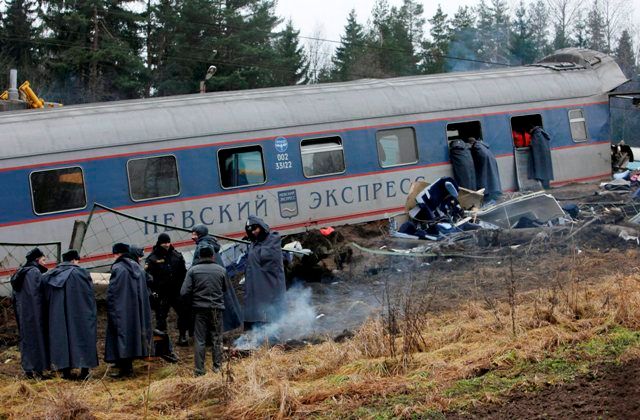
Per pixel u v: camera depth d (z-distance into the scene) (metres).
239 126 17.94
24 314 10.78
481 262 15.38
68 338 10.71
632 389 8.27
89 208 16.59
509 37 69.19
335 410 8.56
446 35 63.38
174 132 17.41
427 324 11.47
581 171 21.81
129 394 9.92
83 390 9.84
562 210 17.11
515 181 20.81
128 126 17.14
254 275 11.96
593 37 65.00
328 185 18.62
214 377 9.75
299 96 18.86
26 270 10.82
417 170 19.61
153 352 11.57
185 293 10.46
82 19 45.53
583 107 21.98
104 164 16.83
